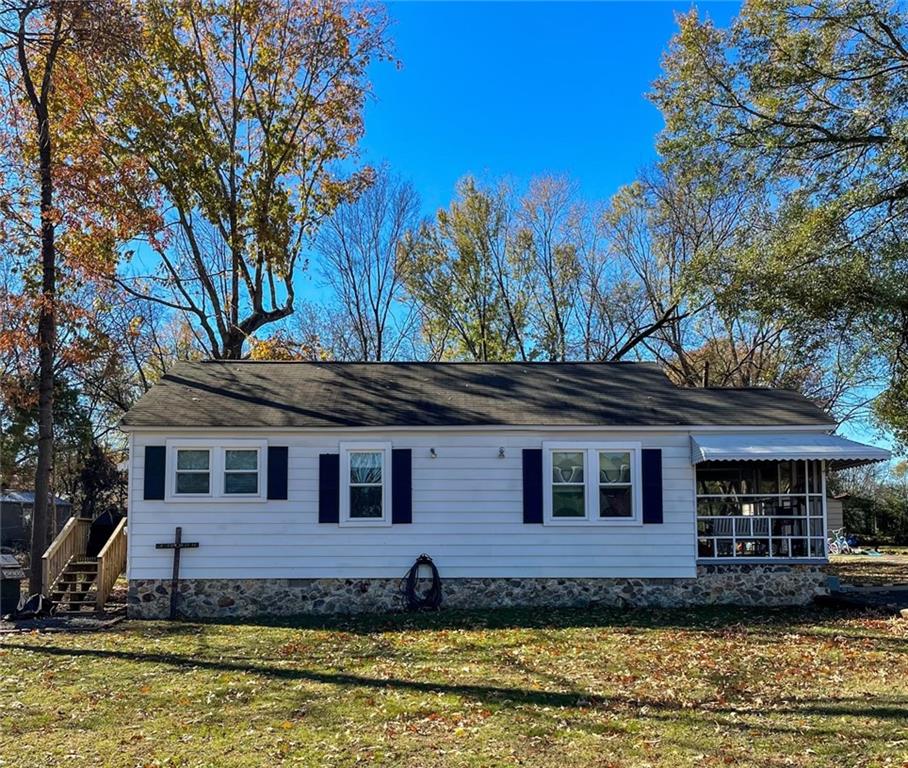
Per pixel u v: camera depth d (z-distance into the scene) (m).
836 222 22.11
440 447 16.23
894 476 51.34
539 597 16.02
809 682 9.23
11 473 33.09
